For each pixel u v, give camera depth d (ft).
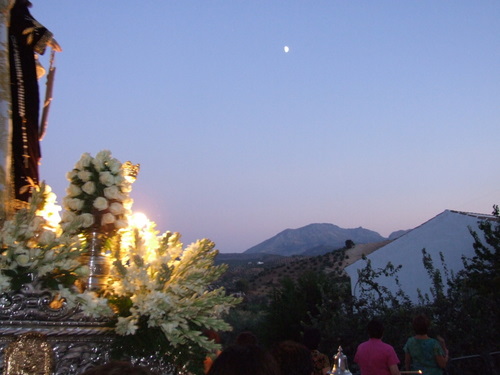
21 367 10.96
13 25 16.03
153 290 12.26
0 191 13.78
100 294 12.60
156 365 12.25
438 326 43.80
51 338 11.32
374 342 25.55
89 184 13.53
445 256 72.28
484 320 43.83
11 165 14.99
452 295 46.50
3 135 14.19
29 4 16.28
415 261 73.82
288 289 72.13
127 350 11.94
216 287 14.57
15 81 15.83
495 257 54.75
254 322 84.17
